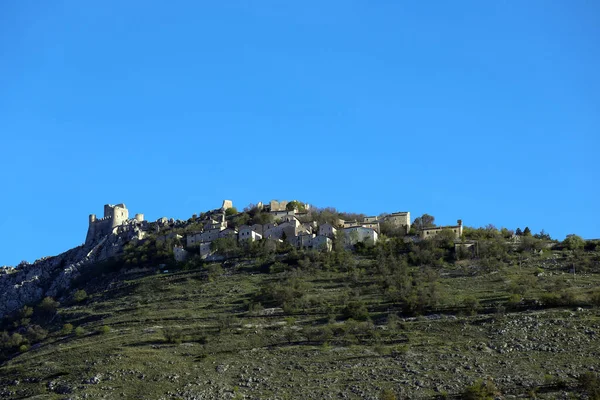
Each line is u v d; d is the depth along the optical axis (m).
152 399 187.38
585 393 175.50
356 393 185.25
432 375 191.88
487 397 175.62
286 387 191.12
